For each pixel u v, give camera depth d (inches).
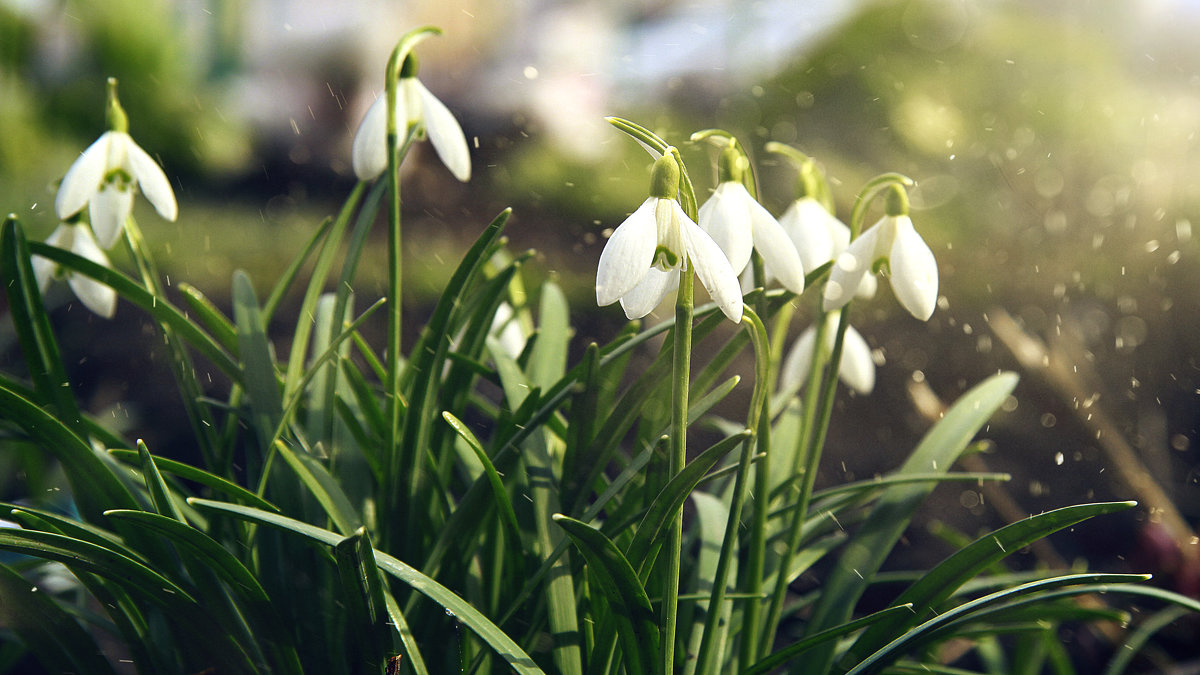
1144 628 22.0
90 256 17.8
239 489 15.8
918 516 36.3
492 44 84.8
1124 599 27.8
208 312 18.0
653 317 52.9
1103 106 54.7
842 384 48.5
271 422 17.2
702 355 53.0
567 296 58.1
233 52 87.9
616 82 80.2
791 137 64.2
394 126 16.4
